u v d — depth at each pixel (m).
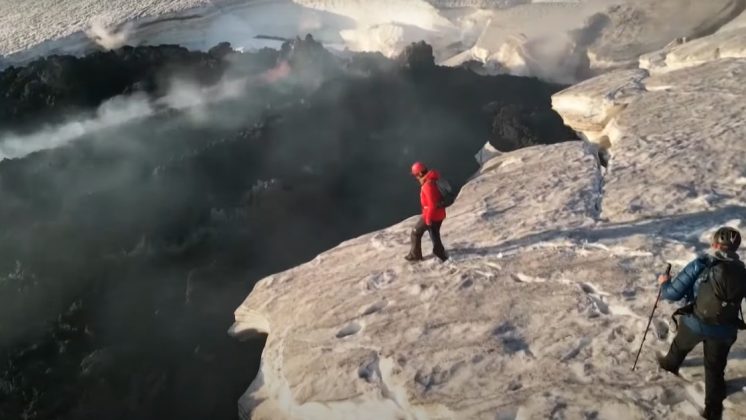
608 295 7.63
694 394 5.97
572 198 10.40
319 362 8.09
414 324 8.09
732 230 5.13
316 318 8.91
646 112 13.16
